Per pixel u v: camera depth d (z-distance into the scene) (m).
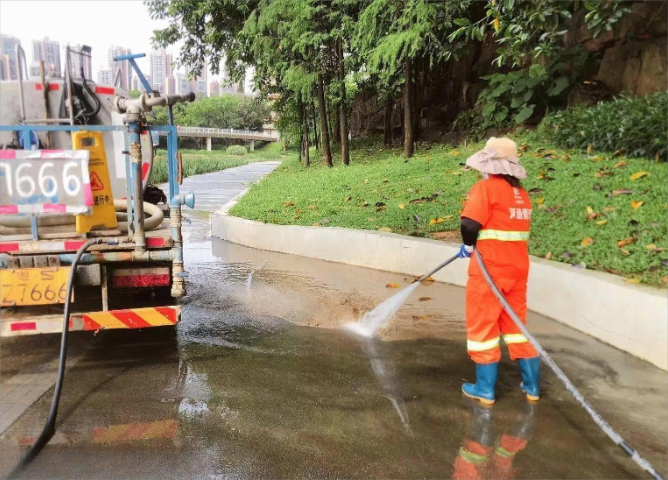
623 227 5.96
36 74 4.91
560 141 10.49
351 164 15.07
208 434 3.21
